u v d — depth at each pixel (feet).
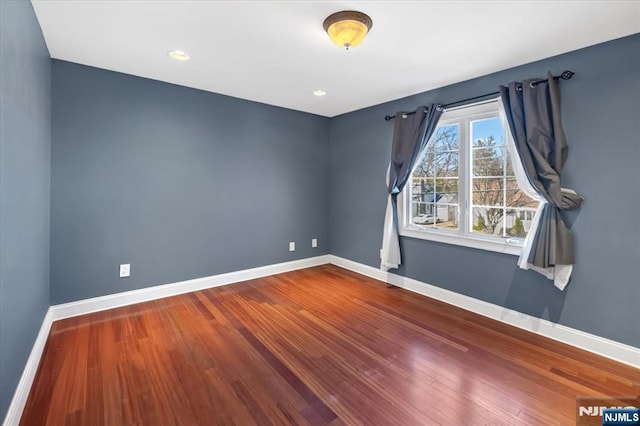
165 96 10.47
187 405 5.52
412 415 5.32
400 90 10.94
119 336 7.94
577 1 5.59
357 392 5.91
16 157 5.23
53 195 8.61
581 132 7.38
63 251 8.83
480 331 8.40
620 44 6.82
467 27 6.60
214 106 11.62
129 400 5.62
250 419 5.20
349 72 9.29
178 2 5.84
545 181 7.71
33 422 5.07
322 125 15.14
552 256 7.54
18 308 5.34
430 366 6.76
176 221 10.94
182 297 10.79
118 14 6.27
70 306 8.98
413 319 9.14
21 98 5.50
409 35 6.97
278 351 7.34
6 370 4.68
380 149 12.82
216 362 6.86
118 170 9.68
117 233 9.75
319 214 15.30
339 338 7.98
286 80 10.11
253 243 13.05
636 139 6.67
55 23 6.64
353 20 6.09
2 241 4.53
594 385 6.12
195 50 7.92
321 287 11.98
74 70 8.81
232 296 10.93
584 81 7.32
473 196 9.99
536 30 6.64
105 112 9.37
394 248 11.73
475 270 9.67
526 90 8.01
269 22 6.54
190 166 11.16
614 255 7.02
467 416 5.30
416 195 11.76
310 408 5.48
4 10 4.56
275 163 13.55
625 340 6.90
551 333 8.00
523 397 5.78
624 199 6.86
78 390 5.85
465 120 9.98
